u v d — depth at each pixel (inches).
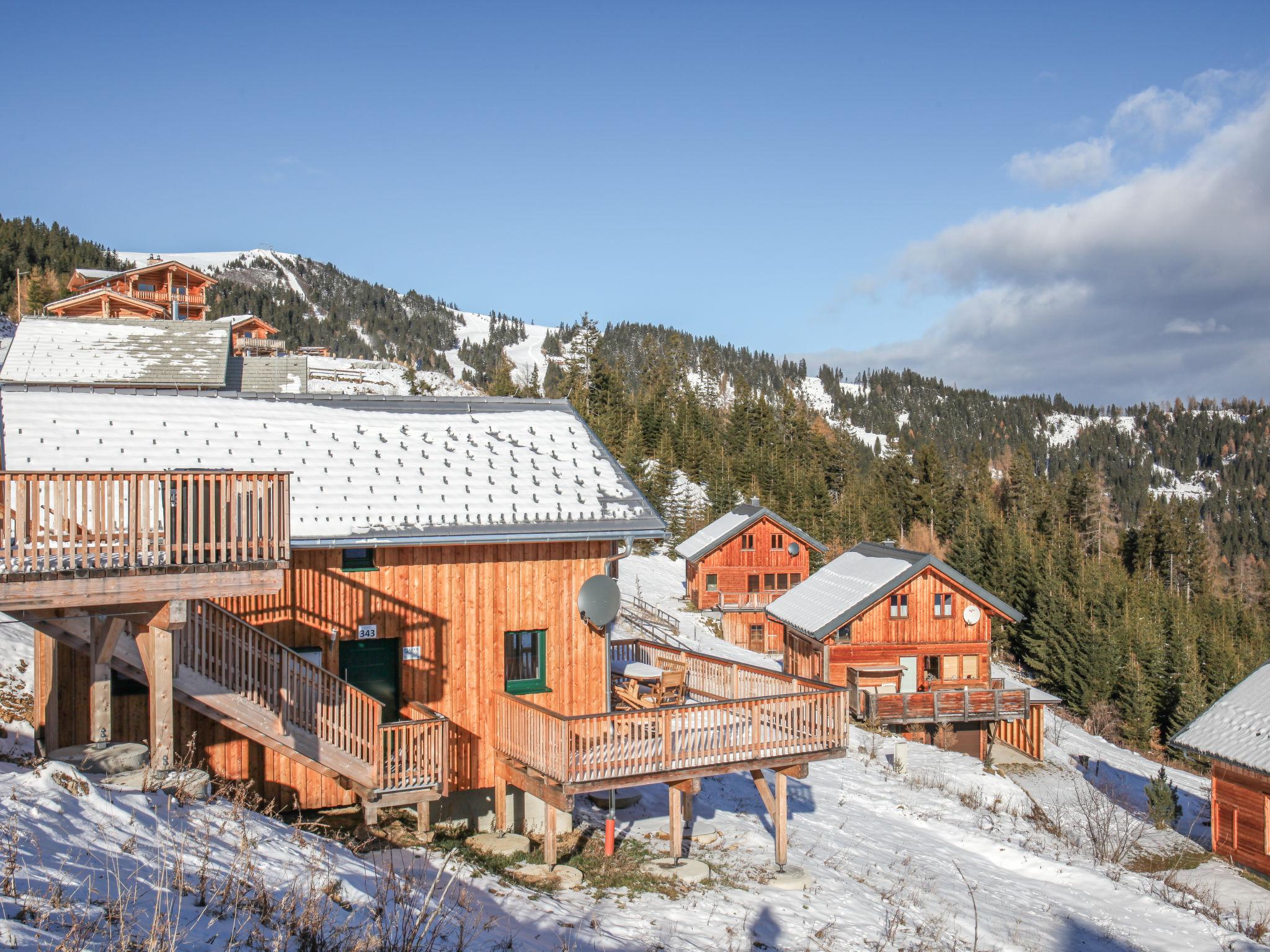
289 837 460.4
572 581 675.4
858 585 1492.4
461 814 644.1
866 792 936.9
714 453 3683.6
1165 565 3902.6
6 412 577.3
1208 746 1043.3
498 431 733.3
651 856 633.0
